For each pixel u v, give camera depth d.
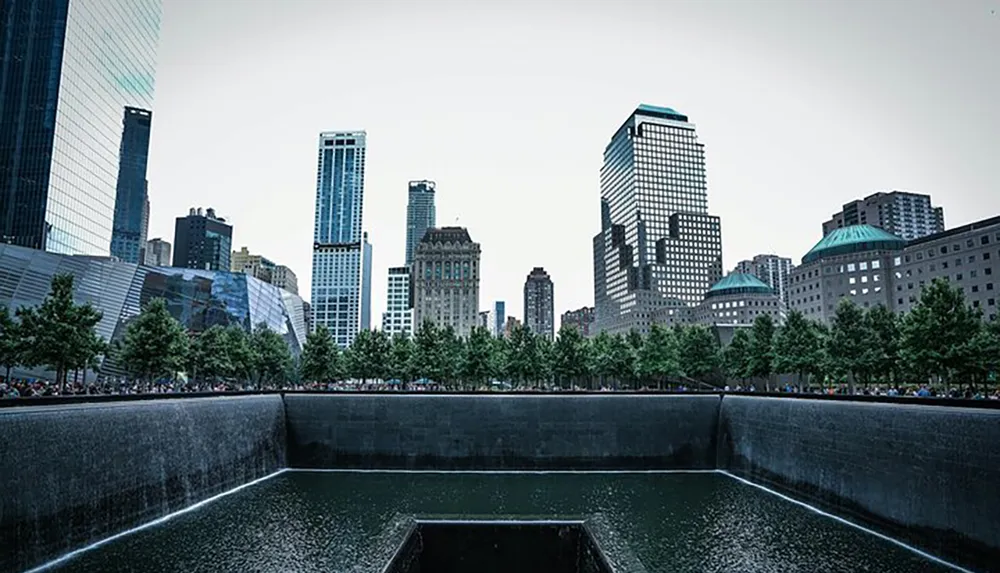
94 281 87.31
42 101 110.12
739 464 41.81
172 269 102.56
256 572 21.64
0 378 58.81
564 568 17.12
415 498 34.12
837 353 59.72
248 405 40.09
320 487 37.53
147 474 29.03
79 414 24.94
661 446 44.53
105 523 25.95
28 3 113.50
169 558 23.23
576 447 44.09
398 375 80.12
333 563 22.61
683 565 23.08
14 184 107.81
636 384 87.38
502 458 43.81
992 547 21.80
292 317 131.12
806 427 33.97
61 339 47.03
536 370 76.75
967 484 23.06
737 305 184.12
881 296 138.62
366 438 44.50
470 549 17.23
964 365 46.84
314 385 95.38
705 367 74.75
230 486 36.78
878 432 28.14
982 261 116.88
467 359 74.88
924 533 24.98
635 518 29.97
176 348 58.19
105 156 127.00
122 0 131.62
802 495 33.84
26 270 78.62
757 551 24.80
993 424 22.09
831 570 22.66
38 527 22.38
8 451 21.25
